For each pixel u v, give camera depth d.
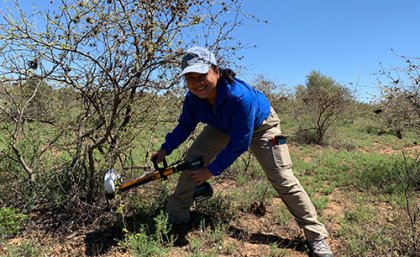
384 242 3.26
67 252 3.10
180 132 3.36
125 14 3.06
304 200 3.12
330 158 6.87
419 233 3.22
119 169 4.39
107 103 3.56
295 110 12.66
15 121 3.77
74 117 3.86
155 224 3.25
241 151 2.91
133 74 3.32
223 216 3.79
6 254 2.96
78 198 3.60
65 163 3.83
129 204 3.81
